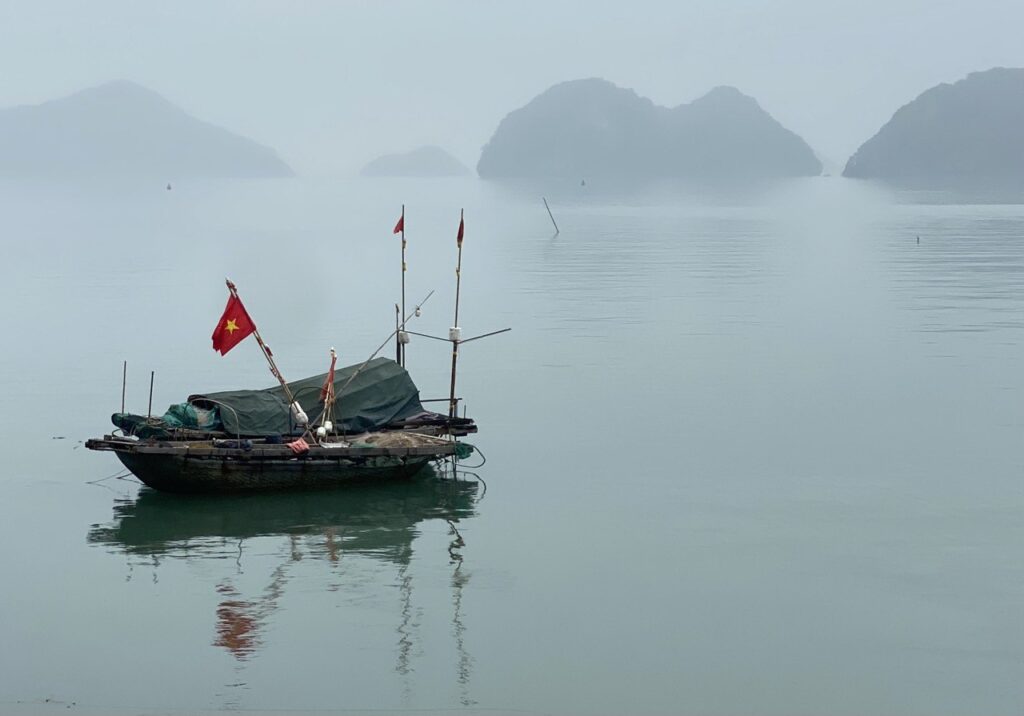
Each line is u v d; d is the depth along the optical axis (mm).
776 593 24391
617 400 41562
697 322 58812
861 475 32344
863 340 52781
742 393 42500
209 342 54312
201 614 23312
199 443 29203
